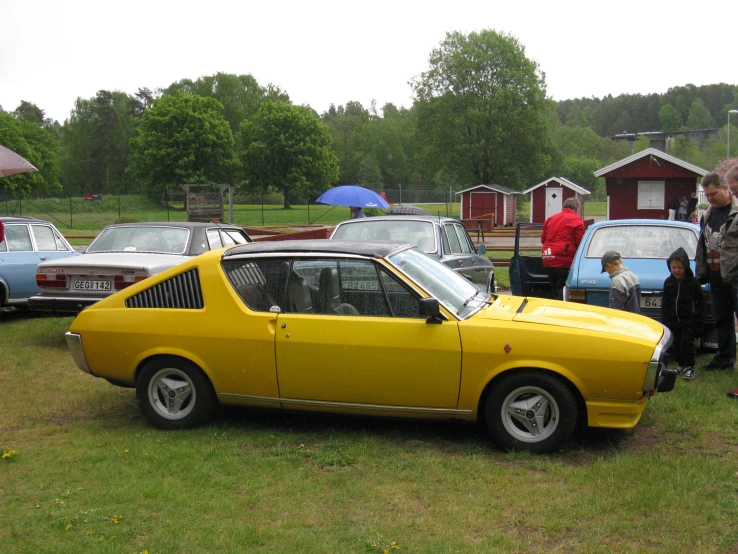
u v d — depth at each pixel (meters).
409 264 5.40
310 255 5.37
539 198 46.09
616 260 6.75
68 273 8.67
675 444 5.09
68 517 3.99
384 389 5.12
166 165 74.81
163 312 5.56
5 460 4.95
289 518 3.98
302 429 5.58
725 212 6.62
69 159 106.19
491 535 3.72
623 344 4.75
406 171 117.50
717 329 7.07
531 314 5.22
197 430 5.56
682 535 3.66
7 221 10.73
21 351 8.66
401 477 4.54
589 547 3.55
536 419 4.92
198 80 106.50
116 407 6.34
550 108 64.56
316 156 83.12
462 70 62.38
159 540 3.71
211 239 9.89
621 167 32.53
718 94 183.00
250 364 5.34
